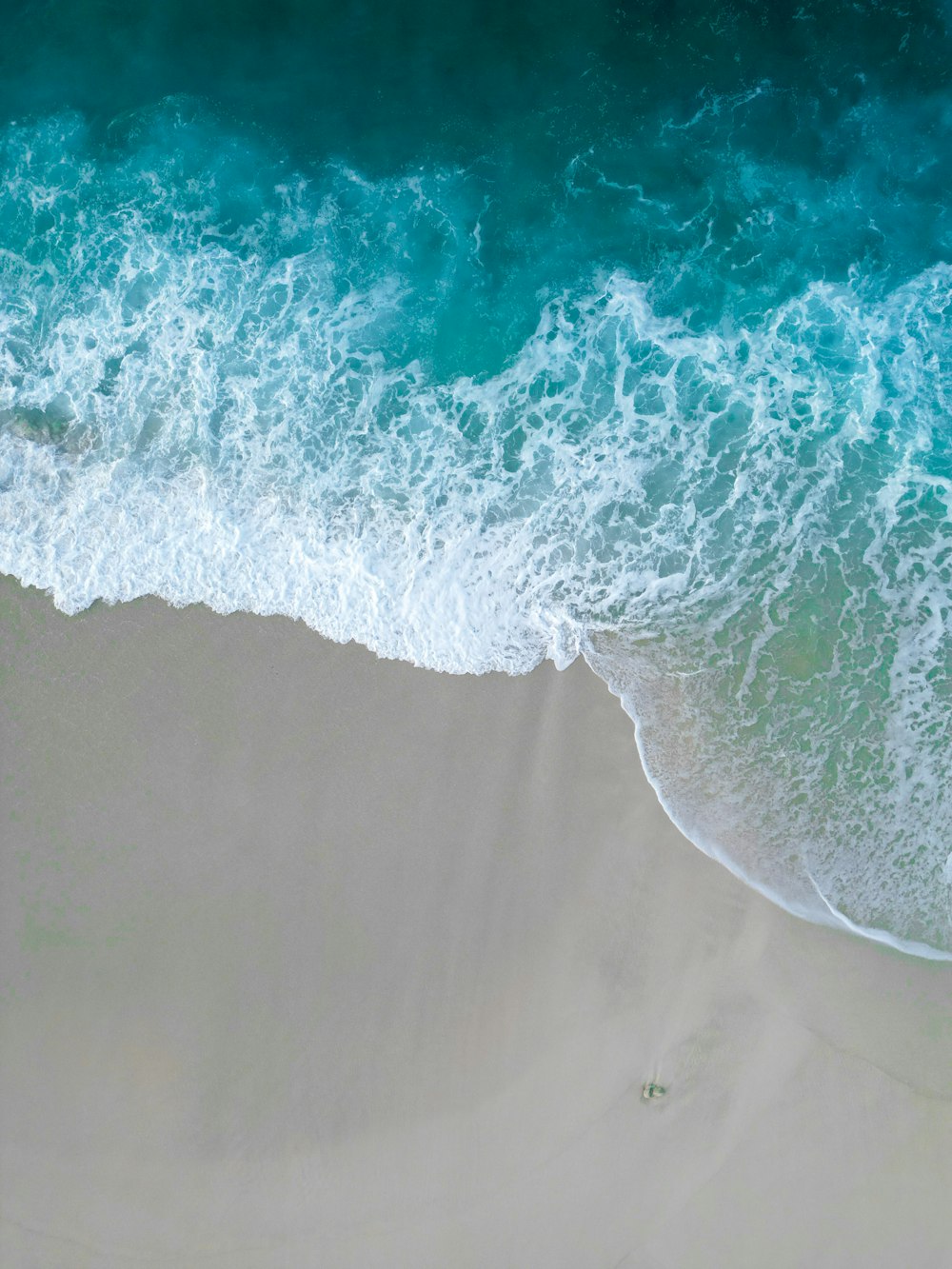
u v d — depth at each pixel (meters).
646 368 6.88
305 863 5.97
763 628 6.47
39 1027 5.76
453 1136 5.68
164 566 6.37
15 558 6.34
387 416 6.77
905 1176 5.70
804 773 6.23
